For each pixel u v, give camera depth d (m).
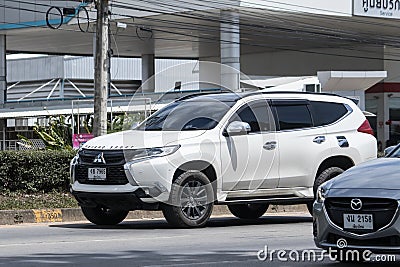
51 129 33.47
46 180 25.55
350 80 54.81
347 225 12.30
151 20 60.12
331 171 20.69
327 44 72.31
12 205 22.84
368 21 62.88
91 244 16.47
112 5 55.84
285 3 57.56
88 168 18.81
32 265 13.58
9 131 66.19
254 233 18.62
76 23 60.34
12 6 64.56
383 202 12.03
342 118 21.22
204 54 82.62
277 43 71.75
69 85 88.06
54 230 19.50
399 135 73.50
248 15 58.50
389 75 72.81
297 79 49.53
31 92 89.12
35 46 76.44
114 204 18.70
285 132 20.08
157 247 15.99
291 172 20.05
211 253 15.12
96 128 31.62
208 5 56.91
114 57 83.75
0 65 67.19
